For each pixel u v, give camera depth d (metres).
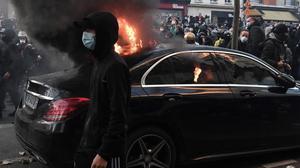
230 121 5.06
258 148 5.36
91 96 2.98
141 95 4.50
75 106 4.17
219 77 5.12
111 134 2.78
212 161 5.43
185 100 4.75
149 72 4.68
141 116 4.47
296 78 12.61
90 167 2.94
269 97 5.38
